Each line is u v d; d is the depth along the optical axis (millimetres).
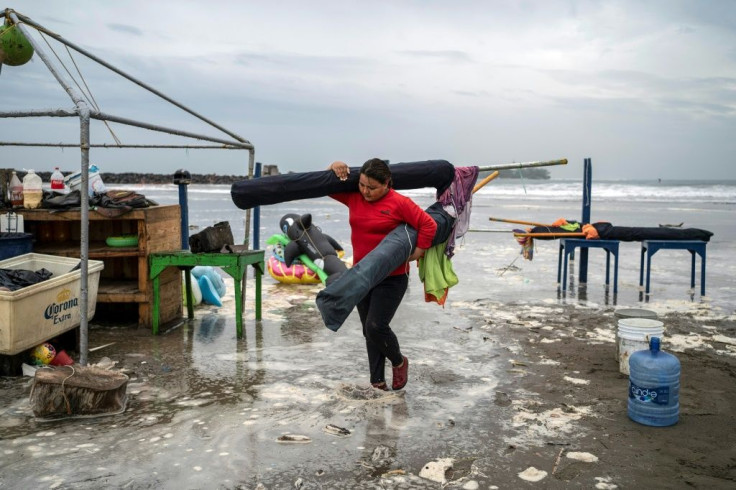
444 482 3404
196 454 3736
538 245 15906
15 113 5094
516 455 3760
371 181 4355
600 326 7238
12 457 3666
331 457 3715
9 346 5062
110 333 6789
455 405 4621
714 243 15859
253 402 4660
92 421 4266
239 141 7812
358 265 4277
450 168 4953
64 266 6223
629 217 23188
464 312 7957
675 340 6578
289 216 10156
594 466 3609
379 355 4855
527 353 6078
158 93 6762
